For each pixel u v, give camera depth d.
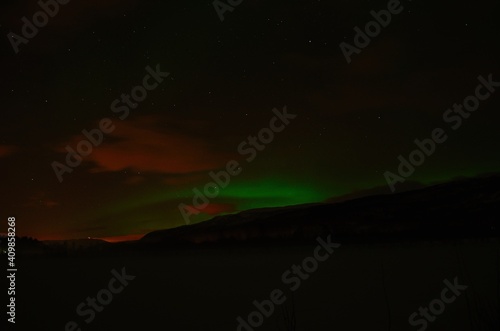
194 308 6.15
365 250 12.82
